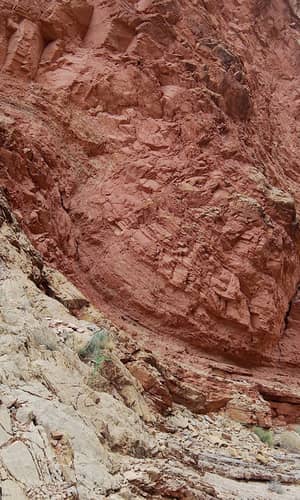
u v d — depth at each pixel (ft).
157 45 52.75
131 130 46.78
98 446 16.17
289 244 49.70
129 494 14.85
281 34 92.99
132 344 31.12
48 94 44.55
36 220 35.94
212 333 40.32
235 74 59.72
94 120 45.70
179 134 48.70
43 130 41.39
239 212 45.93
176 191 44.34
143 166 44.45
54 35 48.21
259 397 37.52
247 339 42.27
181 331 39.04
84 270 38.40
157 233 41.27
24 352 18.54
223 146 51.01
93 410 18.65
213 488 18.69
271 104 78.59
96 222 40.34
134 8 54.24
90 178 42.75
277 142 72.18
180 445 23.89
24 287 25.72
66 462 14.01
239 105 58.34
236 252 44.34
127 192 42.65
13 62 44.57
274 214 49.78
